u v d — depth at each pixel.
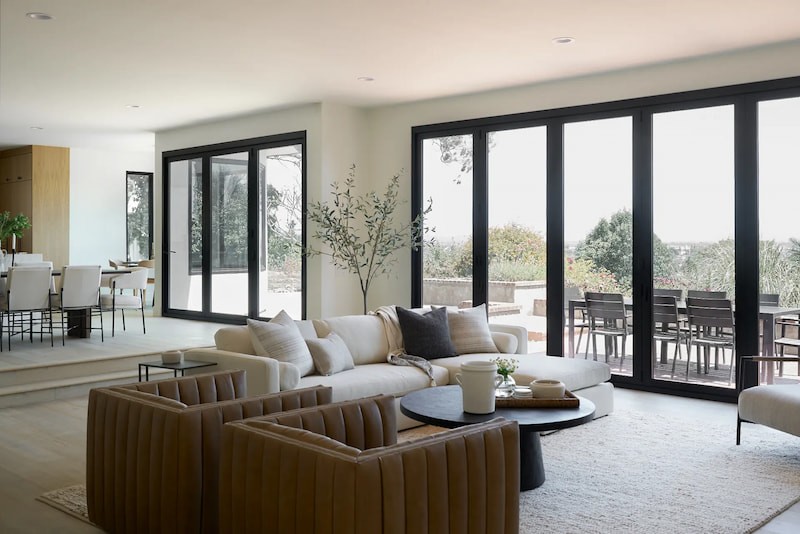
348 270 8.68
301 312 8.86
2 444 4.84
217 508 3.01
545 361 5.68
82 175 12.76
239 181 9.77
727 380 6.22
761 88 6.00
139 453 3.06
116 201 13.19
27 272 7.63
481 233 7.82
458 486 2.38
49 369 6.53
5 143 12.09
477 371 3.90
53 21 5.46
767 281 6.04
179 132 10.52
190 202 10.52
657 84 6.59
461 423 3.71
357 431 3.04
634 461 4.47
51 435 5.08
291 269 9.02
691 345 6.43
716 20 5.34
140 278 8.90
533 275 7.45
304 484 2.26
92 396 3.39
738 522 3.47
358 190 8.81
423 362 5.54
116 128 10.52
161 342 8.09
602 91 6.94
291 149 8.98
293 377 4.70
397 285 8.63
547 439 4.97
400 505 2.21
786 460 4.50
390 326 6.02
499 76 7.10
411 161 8.45
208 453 2.99
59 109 9.01
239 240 9.79
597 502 3.74
